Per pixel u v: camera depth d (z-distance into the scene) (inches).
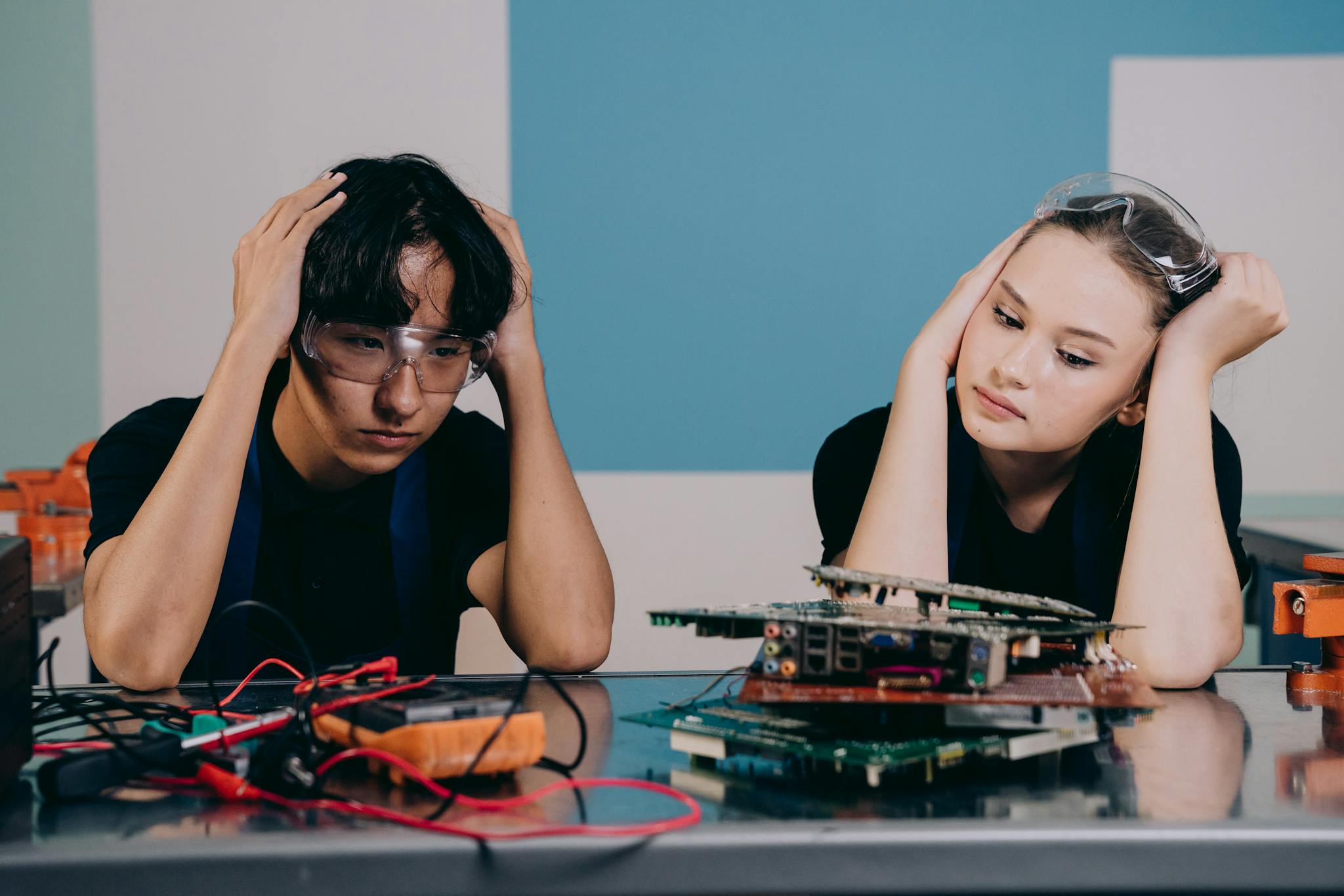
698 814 28.4
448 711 31.0
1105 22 133.3
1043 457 62.0
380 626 64.8
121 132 130.0
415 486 65.1
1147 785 31.4
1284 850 27.4
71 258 130.7
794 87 134.6
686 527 139.3
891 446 59.8
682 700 42.4
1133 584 51.3
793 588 140.7
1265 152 134.1
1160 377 54.5
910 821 28.0
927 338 60.4
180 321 132.5
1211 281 54.7
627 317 136.4
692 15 133.3
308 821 28.2
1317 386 135.0
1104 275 54.4
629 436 137.9
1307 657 84.5
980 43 134.1
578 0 132.7
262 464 62.5
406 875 26.3
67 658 124.5
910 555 58.2
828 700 31.7
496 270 52.2
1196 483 52.5
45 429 132.1
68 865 25.7
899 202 136.2
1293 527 91.8
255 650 62.6
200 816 28.7
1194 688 47.1
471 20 132.1
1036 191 135.9
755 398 138.3
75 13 128.3
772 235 136.3
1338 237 134.4
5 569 30.0
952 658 32.6
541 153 134.0
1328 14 132.5
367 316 49.8
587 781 31.5
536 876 26.6
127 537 50.4
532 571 58.1
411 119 132.4
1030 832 27.2
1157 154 134.6
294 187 132.0
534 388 59.1
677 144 134.6
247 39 130.5
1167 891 27.2
